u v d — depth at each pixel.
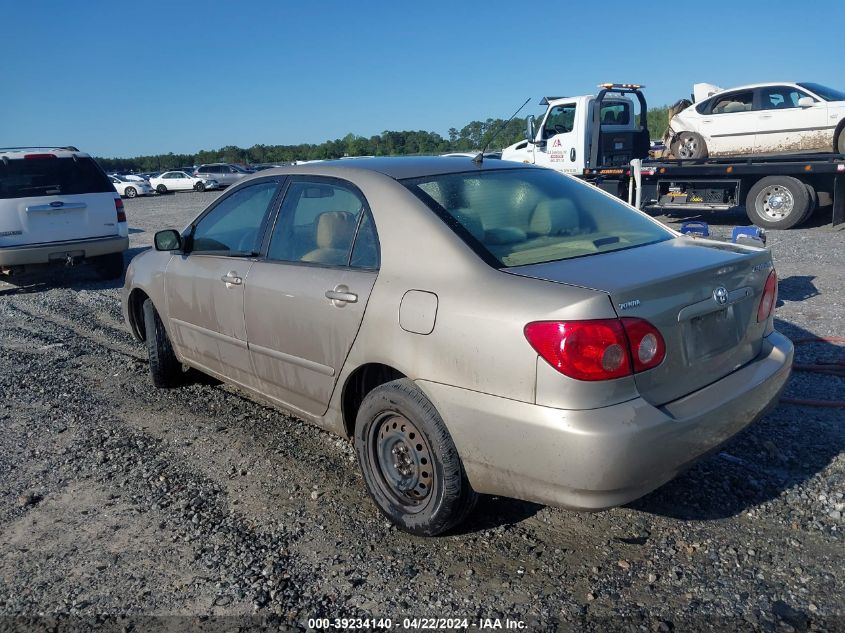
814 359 5.57
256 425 4.84
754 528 3.36
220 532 3.52
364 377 3.64
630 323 2.79
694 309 3.04
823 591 2.91
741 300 3.33
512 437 2.87
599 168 14.71
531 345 2.79
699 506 3.55
